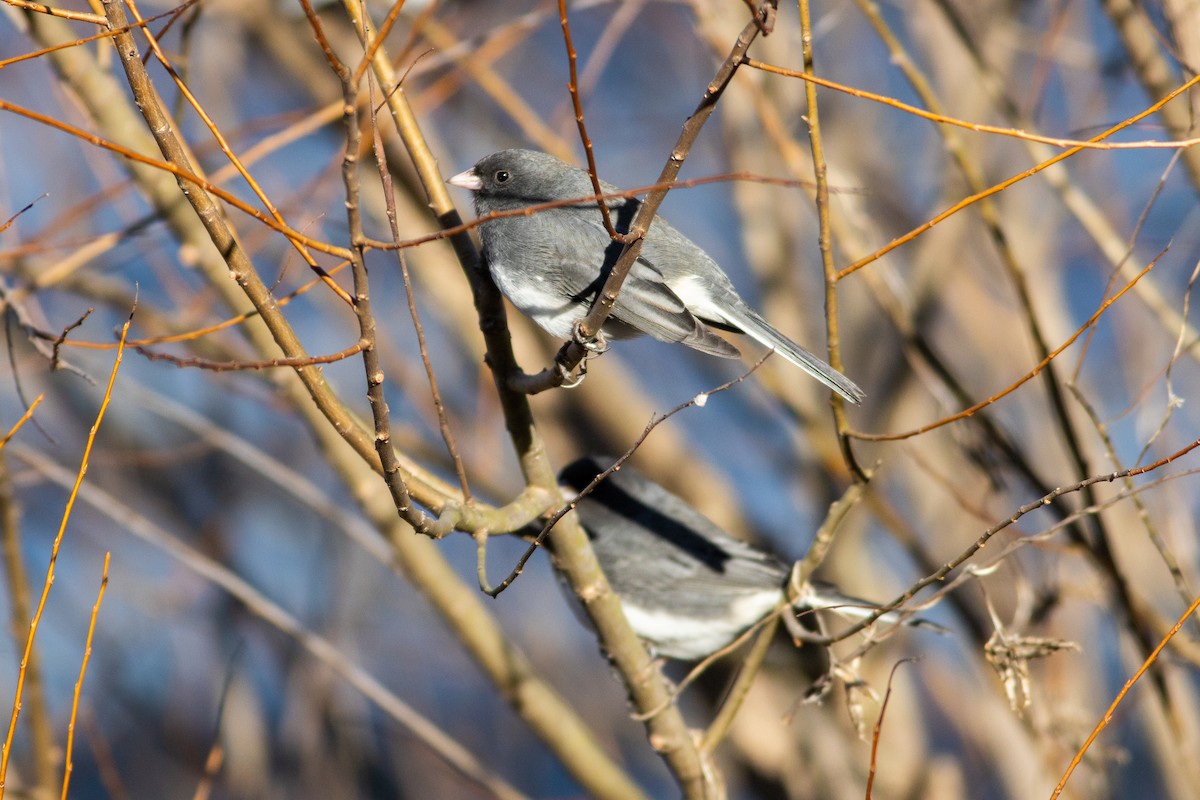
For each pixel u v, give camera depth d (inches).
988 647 255.3
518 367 265.1
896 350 433.4
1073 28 433.7
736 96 426.6
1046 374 315.6
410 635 554.9
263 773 473.4
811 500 441.1
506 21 519.5
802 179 343.3
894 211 446.0
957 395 341.7
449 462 421.7
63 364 237.0
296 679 476.7
